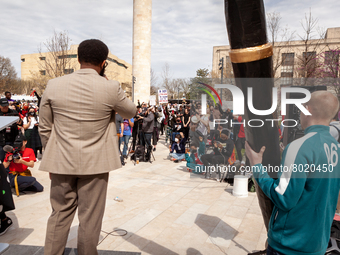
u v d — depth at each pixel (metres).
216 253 3.02
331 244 1.77
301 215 1.27
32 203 4.56
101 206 1.88
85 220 1.81
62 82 1.79
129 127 8.68
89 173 1.74
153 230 3.59
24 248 2.76
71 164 1.72
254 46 0.96
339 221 2.09
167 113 12.48
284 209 1.25
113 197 4.93
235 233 3.52
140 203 4.62
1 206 3.11
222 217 4.04
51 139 1.81
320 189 1.23
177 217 4.03
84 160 1.73
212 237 3.40
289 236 1.30
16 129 5.54
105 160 1.81
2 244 2.49
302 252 1.28
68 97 1.74
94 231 1.83
